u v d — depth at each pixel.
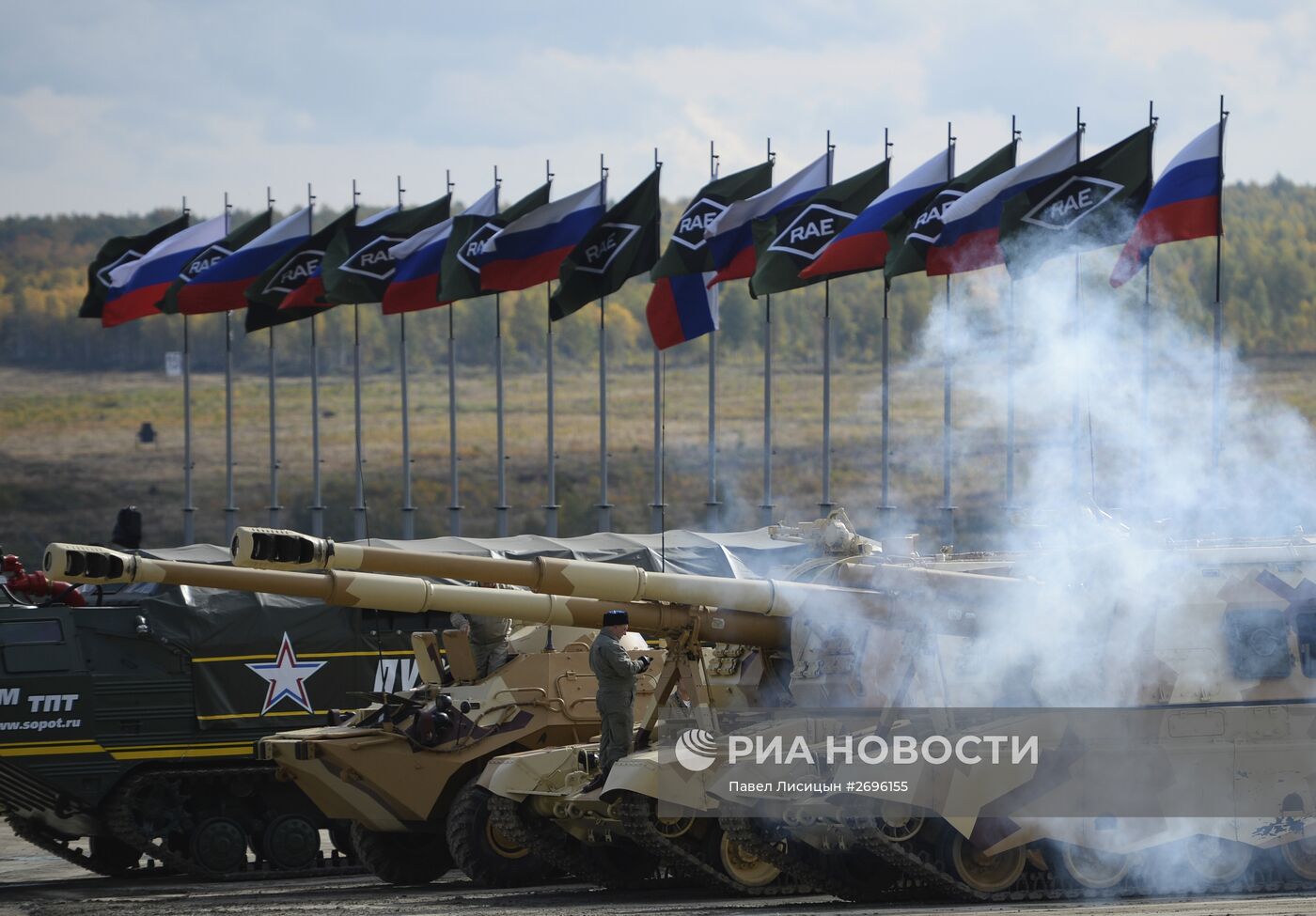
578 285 145.25
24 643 88.25
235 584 62.41
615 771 67.12
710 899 69.75
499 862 78.62
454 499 166.25
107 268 178.75
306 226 168.62
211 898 76.38
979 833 65.88
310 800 86.81
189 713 91.19
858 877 68.56
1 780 87.50
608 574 65.88
